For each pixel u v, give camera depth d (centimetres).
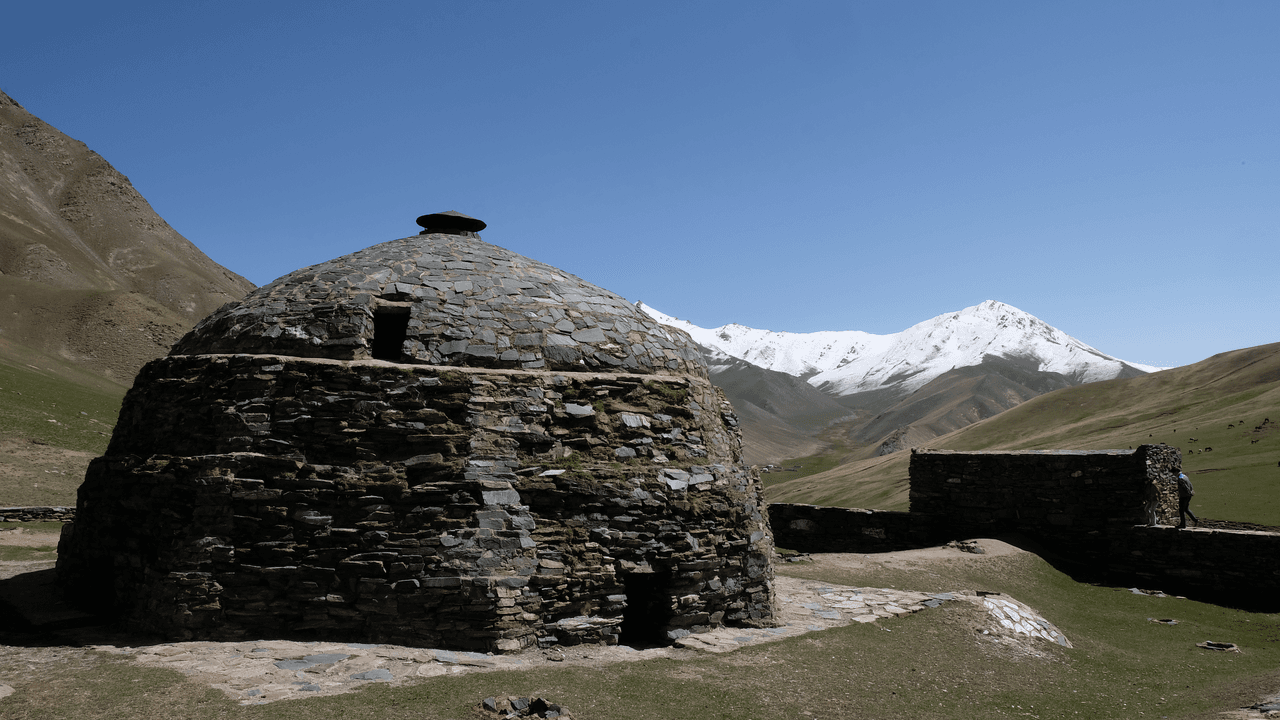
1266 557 1681
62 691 713
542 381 1084
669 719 783
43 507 2222
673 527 1098
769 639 1095
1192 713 966
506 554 977
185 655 866
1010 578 1756
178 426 1046
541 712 742
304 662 850
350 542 971
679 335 1402
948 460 2259
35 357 6138
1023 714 940
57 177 14512
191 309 12050
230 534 965
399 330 1166
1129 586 1848
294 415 1005
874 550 2355
